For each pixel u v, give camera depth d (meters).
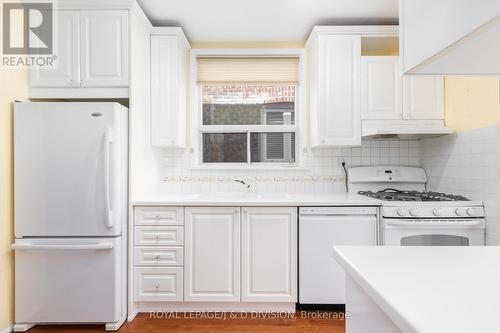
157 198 2.46
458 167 2.44
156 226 2.33
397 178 2.88
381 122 2.65
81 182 2.12
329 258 2.32
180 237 2.33
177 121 2.70
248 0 2.38
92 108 2.12
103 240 2.14
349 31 2.61
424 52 0.77
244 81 3.02
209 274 2.33
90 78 2.29
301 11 2.54
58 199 2.12
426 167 2.89
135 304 2.36
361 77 2.65
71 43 2.29
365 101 2.64
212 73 3.05
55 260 2.12
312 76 2.88
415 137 2.80
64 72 2.30
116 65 2.29
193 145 3.02
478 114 2.23
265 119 3.13
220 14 2.57
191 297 2.33
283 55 3.03
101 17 2.29
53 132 2.11
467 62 0.81
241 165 3.10
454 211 2.19
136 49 2.38
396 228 2.24
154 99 2.68
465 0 0.60
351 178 2.92
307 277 2.32
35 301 2.12
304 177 3.00
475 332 0.48
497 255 0.91
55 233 2.12
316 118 2.71
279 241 2.33
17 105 2.11
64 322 2.14
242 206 2.33
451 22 0.65
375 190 2.93
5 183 2.07
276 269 2.33
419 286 0.68
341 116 2.63
